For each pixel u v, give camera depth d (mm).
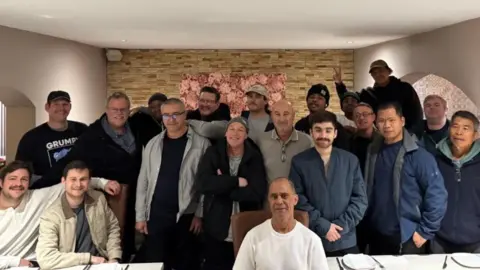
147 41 6137
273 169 3055
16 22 4531
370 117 3342
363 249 3104
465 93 4539
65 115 3701
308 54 7336
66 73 5898
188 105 7293
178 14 4109
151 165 3117
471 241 2879
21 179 2730
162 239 3113
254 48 7109
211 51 7273
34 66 5234
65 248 2654
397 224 2865
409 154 2855
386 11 3986
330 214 2773
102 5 3717
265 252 2350
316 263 2346
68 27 4859
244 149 3012
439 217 2789
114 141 3236
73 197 2666
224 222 3014
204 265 3104
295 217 2676
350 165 2801
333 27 4898
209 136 3188
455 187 2881
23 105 5254
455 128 2820
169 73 7262
